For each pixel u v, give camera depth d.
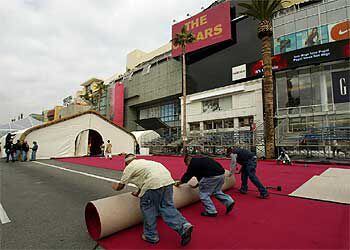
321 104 23.02
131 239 3.68
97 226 3.89
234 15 34.09
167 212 3.54
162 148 34.59
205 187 4.79
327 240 3.50
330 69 22.95
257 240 3.53
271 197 6.12
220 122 33.16
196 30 37.03
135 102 51.25
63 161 19.28
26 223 4.52
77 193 7.12
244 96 30.00
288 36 26.44
